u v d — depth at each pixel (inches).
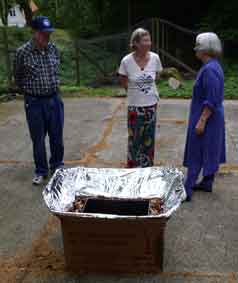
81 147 200.4
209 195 146.3
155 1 584.7
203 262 109.0
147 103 148.9
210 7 518.3
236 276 103.3
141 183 116.8
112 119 250.4
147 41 142.0
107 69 396.5
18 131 229.1
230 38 462.9
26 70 146.0
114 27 644.7
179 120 245.4
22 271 107.0
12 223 131.6
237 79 377.4
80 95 320.5
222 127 138.0
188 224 127.7
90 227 97.9
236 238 120.1
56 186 108.3
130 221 94.1
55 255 113.7
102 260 102.7
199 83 132.6
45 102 151.5
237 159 181.2
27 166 178.2
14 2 647.1
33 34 143.7
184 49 458.9
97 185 116.8
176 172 116.0
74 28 705.6
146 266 103.0
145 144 154.4
